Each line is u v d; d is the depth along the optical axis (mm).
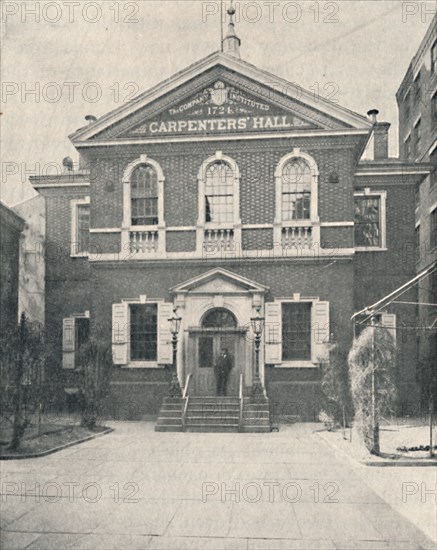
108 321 20094
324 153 19875
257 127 20000
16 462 12453
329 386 17938
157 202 20328
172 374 18828
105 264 20234
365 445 13203
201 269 20000
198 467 11984
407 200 22156
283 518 8516
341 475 11227
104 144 20375
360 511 8812
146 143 20266
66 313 21094
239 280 19500
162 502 9375
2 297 20844
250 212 19969
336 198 19734
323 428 17844
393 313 21391
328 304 19453
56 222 21531
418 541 7512
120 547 7281
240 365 19453
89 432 16578
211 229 20000
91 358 17656
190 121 20234
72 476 11148
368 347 13273
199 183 20141
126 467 11953
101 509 8969
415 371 20406
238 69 19984
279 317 19516
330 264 19594
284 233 19844
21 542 7473
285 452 13742
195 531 7902
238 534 7773
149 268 20156
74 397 20156
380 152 24266
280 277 19734
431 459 12328
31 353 14328
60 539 7582
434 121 22125
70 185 21500
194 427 17391
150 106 20312
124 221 20266
